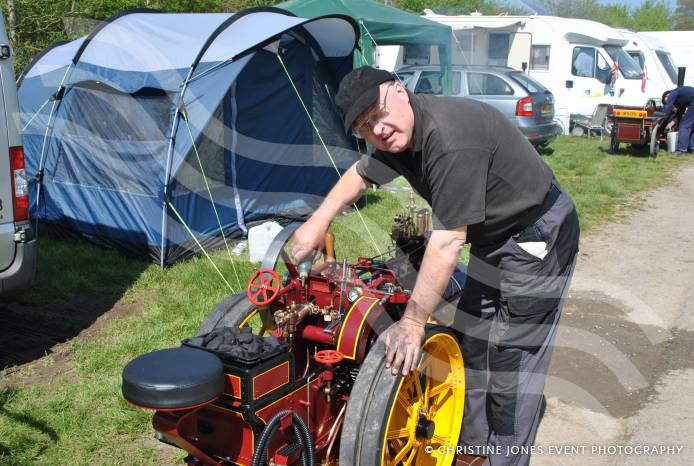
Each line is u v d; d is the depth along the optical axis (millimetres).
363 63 7578
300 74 7207
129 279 5547
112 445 3193
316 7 9141
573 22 14844
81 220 6336
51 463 3037
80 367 3971
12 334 4488
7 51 4082
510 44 14812
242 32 6242
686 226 7355
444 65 11258
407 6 21156
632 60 15234
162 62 6000
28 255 4254
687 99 11930
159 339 4352
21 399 3590
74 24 11016
